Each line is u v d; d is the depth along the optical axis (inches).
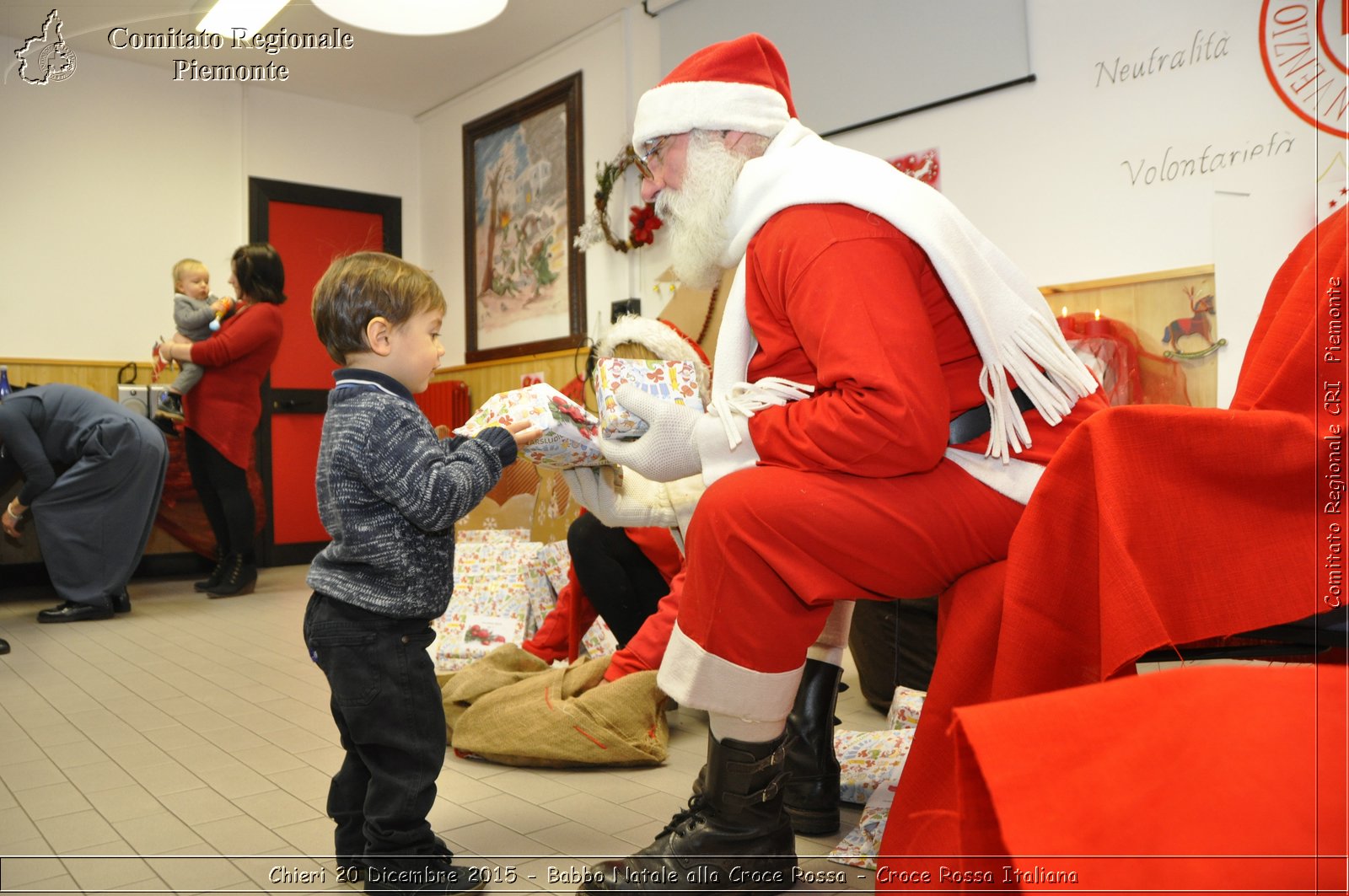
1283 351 44.4
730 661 46.5
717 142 54.9
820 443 44.8
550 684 76.8
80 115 197.6
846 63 152.4
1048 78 130.0
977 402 48.4
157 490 152.9
